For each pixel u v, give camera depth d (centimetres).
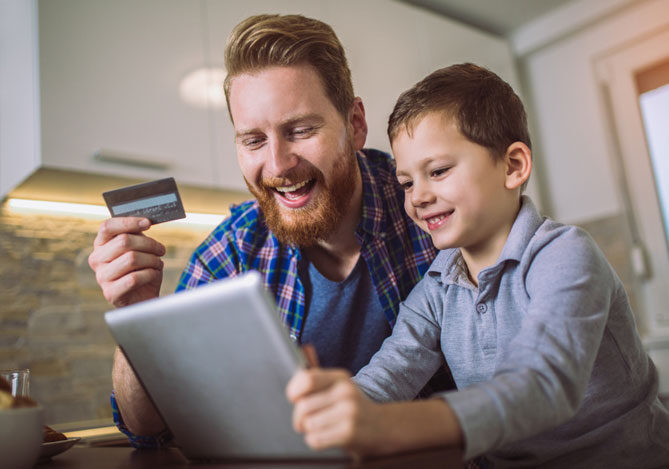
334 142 102
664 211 262
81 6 184
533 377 57
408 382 89
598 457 80
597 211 280
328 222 104
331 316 113
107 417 206
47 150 170
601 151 280
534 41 301
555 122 299
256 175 102
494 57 299
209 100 209
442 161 86
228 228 124
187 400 57
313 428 46
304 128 99
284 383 48
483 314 86
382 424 47
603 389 80
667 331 255
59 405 197
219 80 213
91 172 178
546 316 64
